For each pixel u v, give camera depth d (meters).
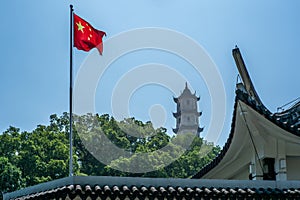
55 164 45.66
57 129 52.41
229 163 17.73
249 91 15.11
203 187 11.09
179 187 10.87
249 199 10.98
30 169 45.19
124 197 10.16
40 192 11.45
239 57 15.02
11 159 45.41
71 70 15.12
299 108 15.55
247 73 15.16
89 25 16.64
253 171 15.16
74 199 10.08
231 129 15.20
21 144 47.06
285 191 11.30
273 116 13.53
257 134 14.17
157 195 10.41
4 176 41.47
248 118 13.74
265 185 11.50
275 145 14.30
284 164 14.14
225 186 11.27
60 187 10.46
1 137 47.00
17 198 12.83
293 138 13.73
